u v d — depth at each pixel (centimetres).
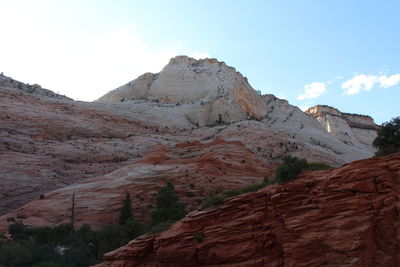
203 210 2239
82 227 3891
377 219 1783
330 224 1831
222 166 5334
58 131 7388
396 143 2439
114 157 6606
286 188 2038
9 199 4841
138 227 3478
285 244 1869
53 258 3180
